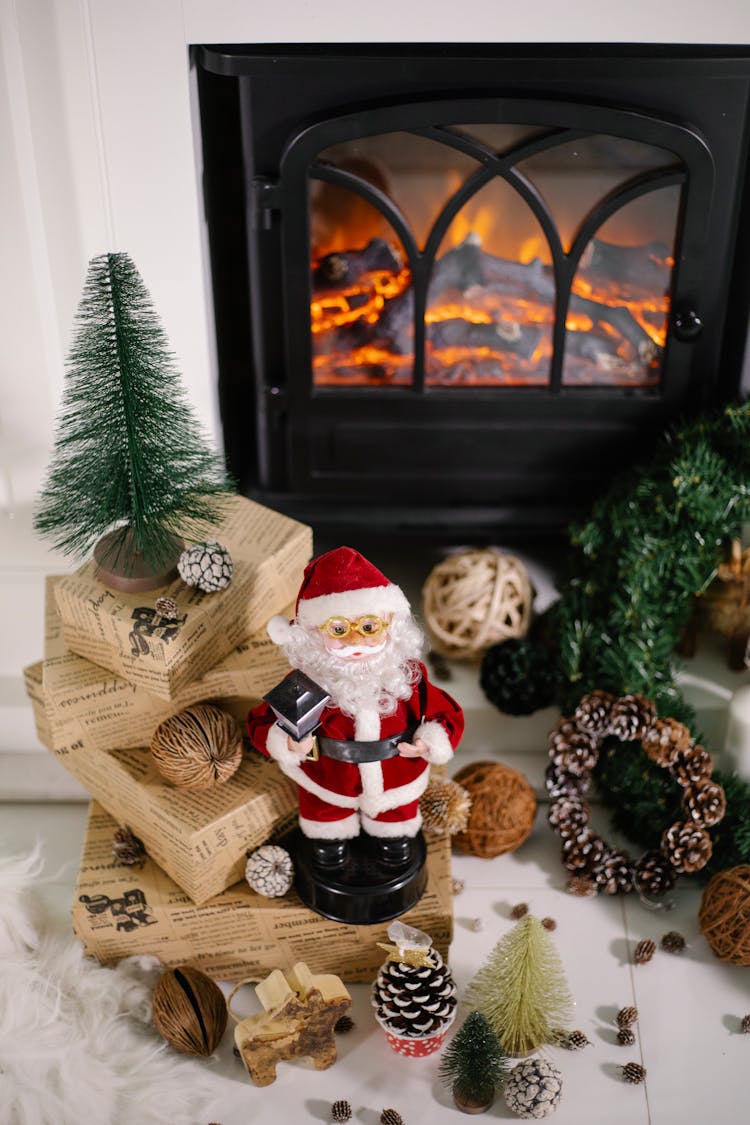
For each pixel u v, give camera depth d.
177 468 1.23
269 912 1.27
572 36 1.25
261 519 1.34
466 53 1.26
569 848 1.38
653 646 1.41
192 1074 1.24
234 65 1.26
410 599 1.61
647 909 1.38
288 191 1.35
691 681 1.52
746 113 1.32
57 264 1.31
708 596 1.49
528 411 1.49
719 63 1.26
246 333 1.55
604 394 1.48
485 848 1.38
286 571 1.32
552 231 1.38
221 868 1.26
